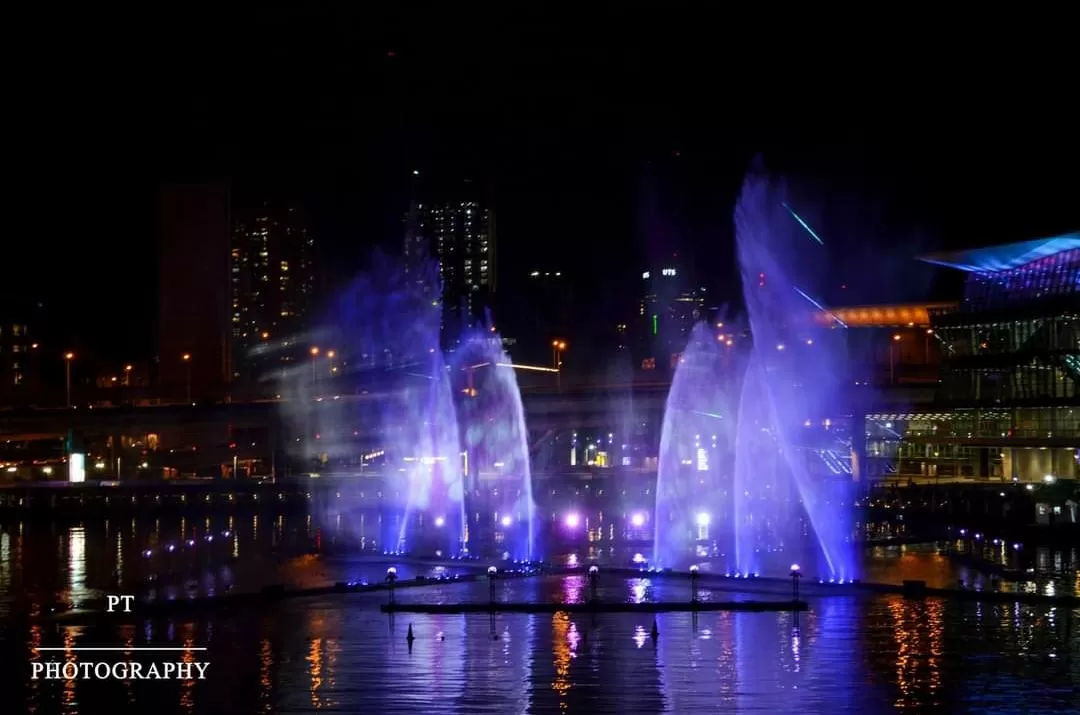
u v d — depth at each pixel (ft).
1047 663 196.03
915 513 442.91
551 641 214.48
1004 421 570.05
